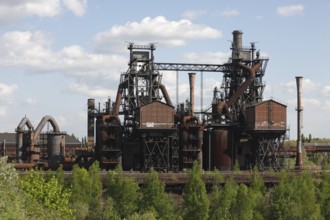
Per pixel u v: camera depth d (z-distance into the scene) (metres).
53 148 151.38
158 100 135.12
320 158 179.00
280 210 88.31
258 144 137.25
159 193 95.50
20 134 154.00
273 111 135.50
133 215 87.50
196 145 134.75
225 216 90.75
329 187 100.94
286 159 151.88
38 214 42.03
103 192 115.31
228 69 149.38
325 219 94.44
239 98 145.50
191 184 94.62
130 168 139.75
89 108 157.75
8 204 35.72
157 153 132.88
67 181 106.81
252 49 150.25
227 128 141.12
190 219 92.00
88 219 93.19
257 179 109.44
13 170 42.09
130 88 142.00
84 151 147.00
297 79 142.38
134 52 142.88
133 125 138.38
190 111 137.75
